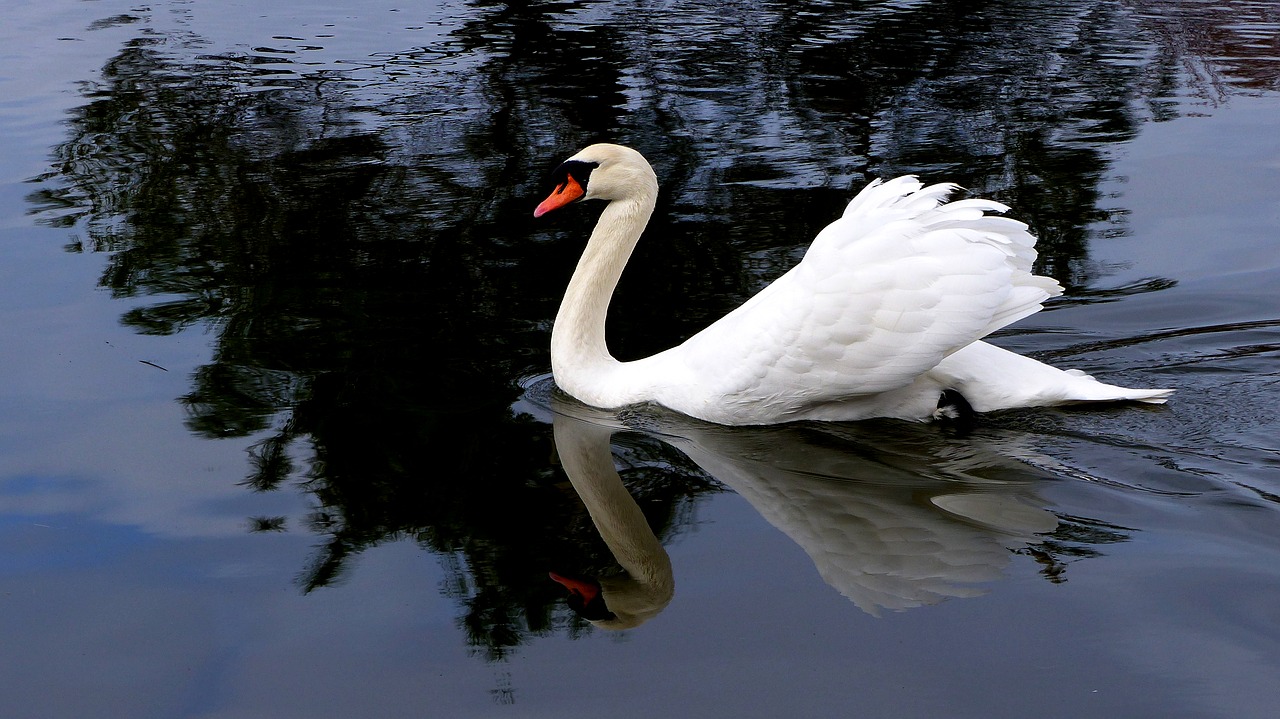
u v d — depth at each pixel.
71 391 10.77
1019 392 10.48
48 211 15.61
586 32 26.17
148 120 19.73
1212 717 6.40
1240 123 19.64
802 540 8.48
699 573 8.09
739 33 26.12
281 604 7.75
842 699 6.68
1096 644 7.08
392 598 7.82
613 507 9.05
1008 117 19.98
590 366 11.30
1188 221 15.38
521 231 15.05
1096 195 16.33
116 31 26.22
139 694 6.88
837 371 10.31
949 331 10.06
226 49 24.55
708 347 10.82
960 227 10.23
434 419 10.46
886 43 25.20
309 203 15.97
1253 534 8.28
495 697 6.83
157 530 8.59
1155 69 23.25
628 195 11.51
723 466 9.80
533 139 18.69
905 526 8.64
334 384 11.01
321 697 6.84
